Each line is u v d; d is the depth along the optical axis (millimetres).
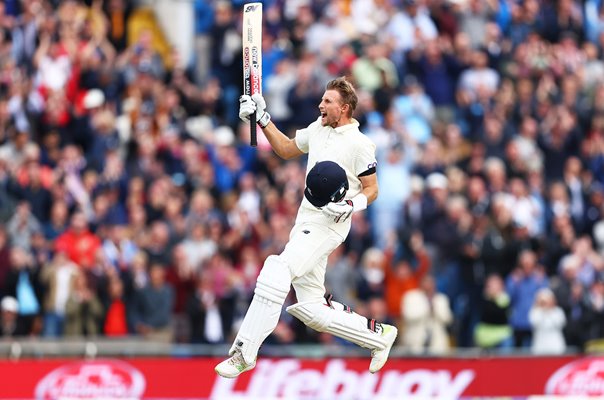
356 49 80125
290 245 37781
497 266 68875
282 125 76438
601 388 58969
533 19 90125
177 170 70188
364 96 75500
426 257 67125
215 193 69688
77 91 72188
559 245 72438
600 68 89562
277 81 76938
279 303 37250
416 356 57688
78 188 66500
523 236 69688
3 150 66312
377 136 73812
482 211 71688
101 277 62250
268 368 56438
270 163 72562
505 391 58219
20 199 64500
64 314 61156
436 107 82000
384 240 71250
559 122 80750
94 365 54750
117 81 73438
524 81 82812
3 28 72688
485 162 75438
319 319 38219
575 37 91688
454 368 58000
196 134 73375
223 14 81938
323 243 37781
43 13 74500
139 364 55188
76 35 74188
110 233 64312
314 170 36594
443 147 76875
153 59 75938
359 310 66062
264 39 80312
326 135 38281
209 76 81062
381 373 57281
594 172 80500
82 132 69688
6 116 68438
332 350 58031
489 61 84750
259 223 67938
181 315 63656
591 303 68938
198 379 55688
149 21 83438
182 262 63688
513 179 75188
